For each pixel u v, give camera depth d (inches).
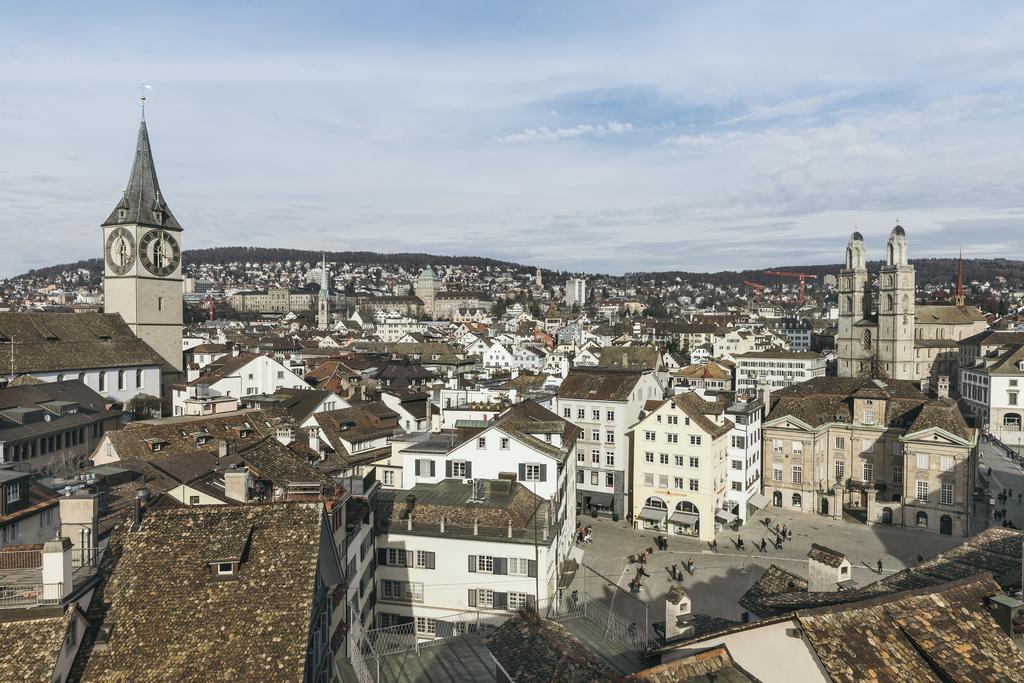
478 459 2972.4
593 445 4434.1
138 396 5275.6
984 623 1056.8
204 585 1205.1
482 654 1838.1
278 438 2733.8
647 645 1978.3
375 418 3619.6
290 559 1248.2
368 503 2394.2
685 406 4030.5
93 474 2191.2
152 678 1079.0
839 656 948.6
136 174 5703.7
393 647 2143.2
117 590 1199.6
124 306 5674.2
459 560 2480.3
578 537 3870.6
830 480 4630.9
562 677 1213.7
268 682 1076.5
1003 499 4697.3
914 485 4158.5
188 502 1815.9
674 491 4040.4
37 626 1070.4
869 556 3678.6
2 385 3971.5
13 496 1812.3
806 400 4712.1
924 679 941.2
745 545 3863.2
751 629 1071.0
